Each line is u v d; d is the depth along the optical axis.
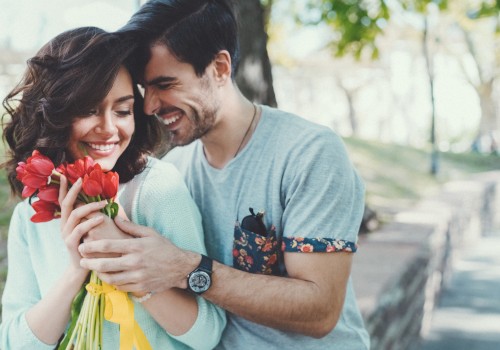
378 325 3.23
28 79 1.55
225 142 1.78
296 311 1.59
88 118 1.52
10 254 1.76
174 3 1.63
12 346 1.60
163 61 1.62
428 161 15.52
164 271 1.51
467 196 10.18
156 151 1.76
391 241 5.06
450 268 7.98
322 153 1.66
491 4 6.55
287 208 1.67
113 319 1.48
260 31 4.29
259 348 1.71
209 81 1.69
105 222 1.49
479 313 6.49
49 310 1.55
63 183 1.48
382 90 27.70
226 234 1.76
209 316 1.62
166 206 1.63
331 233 1.62
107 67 1.48
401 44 24.75
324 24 6.61
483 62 25.33
